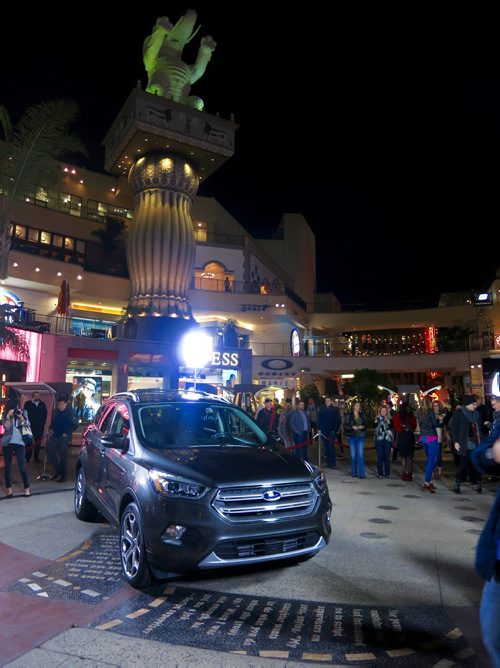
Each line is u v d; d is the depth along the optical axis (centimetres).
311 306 5438
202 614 401
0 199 1443
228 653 339
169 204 3128
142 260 3067
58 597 436
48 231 3491
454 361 3819
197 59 3356
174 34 3309
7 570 505
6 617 396
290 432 1296
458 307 4747
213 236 4247
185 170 3169
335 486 1027
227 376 2908
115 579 480
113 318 3753
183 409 599
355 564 523
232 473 453
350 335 5450
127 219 3953
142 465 479
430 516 750
